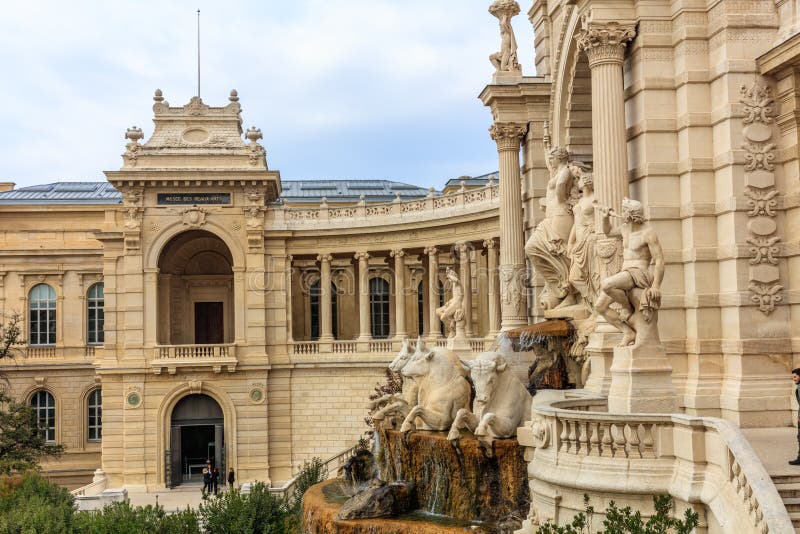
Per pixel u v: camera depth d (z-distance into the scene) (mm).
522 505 19500
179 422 57562
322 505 23234
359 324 60406
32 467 45438
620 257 23188
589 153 32500
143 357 57000
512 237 34719
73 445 64062
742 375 22109
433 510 21531
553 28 34375
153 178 56906
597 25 24406
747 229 22516
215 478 53125
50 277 65312
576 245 27156
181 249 61812
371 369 57125
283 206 59594
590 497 16375
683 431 15500
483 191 52094
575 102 31938
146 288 57500
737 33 22797
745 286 22375
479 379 20875
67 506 32188
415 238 56375
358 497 21797
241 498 31328
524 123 34938
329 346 58438
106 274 57906
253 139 58500
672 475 15680
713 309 23141
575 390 23969
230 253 63469
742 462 13555
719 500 14273
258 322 57844
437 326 55219
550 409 17641
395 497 21578
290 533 29109
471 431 21688
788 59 21500
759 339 22250
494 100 34875
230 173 57281
